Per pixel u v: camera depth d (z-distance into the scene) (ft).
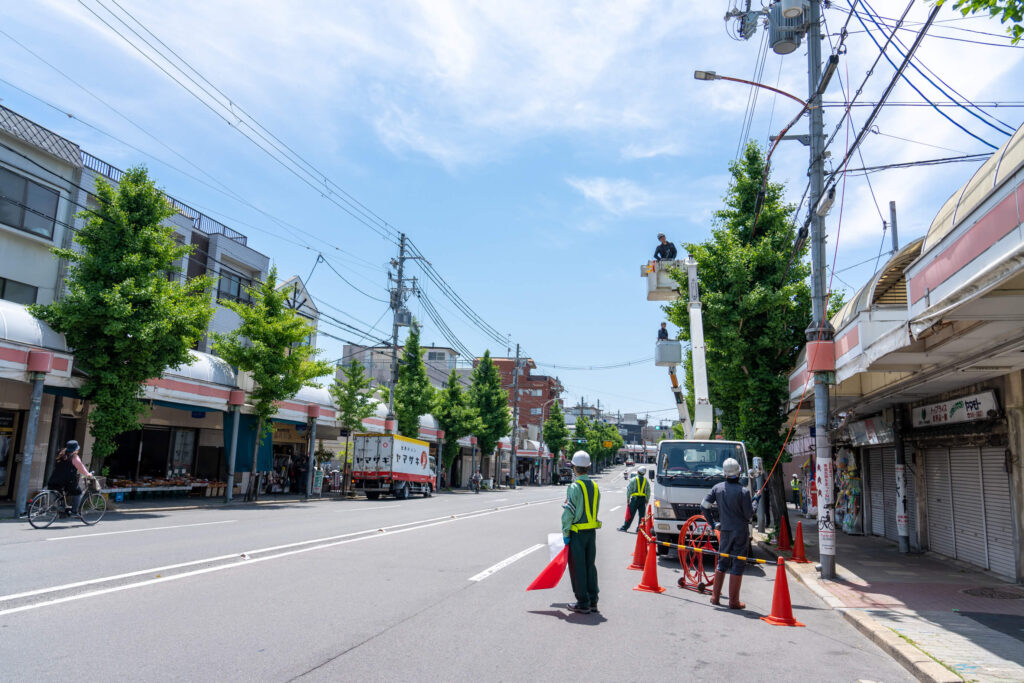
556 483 272.31
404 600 23.90
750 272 54.70
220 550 33.58
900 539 46.88
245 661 15.93
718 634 21.95
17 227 64.13
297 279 110.83
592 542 24.30
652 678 16.58
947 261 22.52
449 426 156.15
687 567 34.04
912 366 34.04
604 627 21.81
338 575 28.22
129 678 14.35
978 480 38.47
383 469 97.91
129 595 22.34
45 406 64.08
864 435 56.03
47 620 18.75
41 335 51.75
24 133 64.49
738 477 27.78
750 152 59.98
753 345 54.34
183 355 61.36
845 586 32.58
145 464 83.92
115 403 56.75
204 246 92.68
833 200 34.37
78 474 46.11
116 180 74.54
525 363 325.42
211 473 94.38
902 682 17.74
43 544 33.58
